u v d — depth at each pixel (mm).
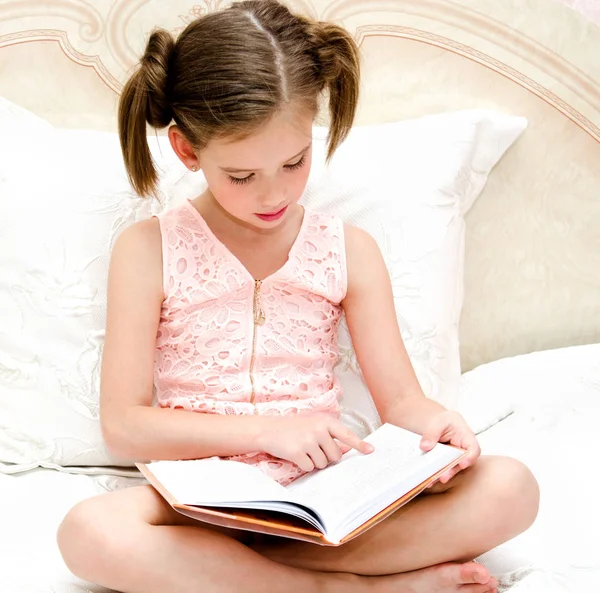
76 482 1263
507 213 1647
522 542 1090
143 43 1566
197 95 1062
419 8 1589
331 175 1447
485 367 1581
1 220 1354
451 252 1473
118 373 1159
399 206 1449
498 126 1584
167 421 1105
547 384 1486
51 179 1384
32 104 1568
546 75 1609
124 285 1197
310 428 1069
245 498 911
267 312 1241
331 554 1061
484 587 1005
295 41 1091
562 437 1315
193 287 1219
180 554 956
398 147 1505
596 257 1673
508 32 1595
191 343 1218
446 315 1438
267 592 986
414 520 1034
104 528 954
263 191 1093
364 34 1598
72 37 1551
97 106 1582
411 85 1621
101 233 1366
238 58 1047
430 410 1179
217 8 1569
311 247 1272
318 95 1131
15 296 1335
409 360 1270
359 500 936
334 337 1306
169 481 959
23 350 1319
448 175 1497
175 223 1250
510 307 1681
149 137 1479
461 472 1049
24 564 1031
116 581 950
